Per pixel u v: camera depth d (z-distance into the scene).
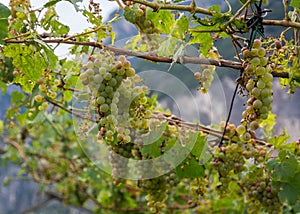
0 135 3.13
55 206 4.86
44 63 1.79
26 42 1.74
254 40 1.65
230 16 1.70
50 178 3.51
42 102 2.02
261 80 1.64
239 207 2.42
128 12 1.69
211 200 2.63
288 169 1.81
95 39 1.78
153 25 1.70
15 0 1.75
